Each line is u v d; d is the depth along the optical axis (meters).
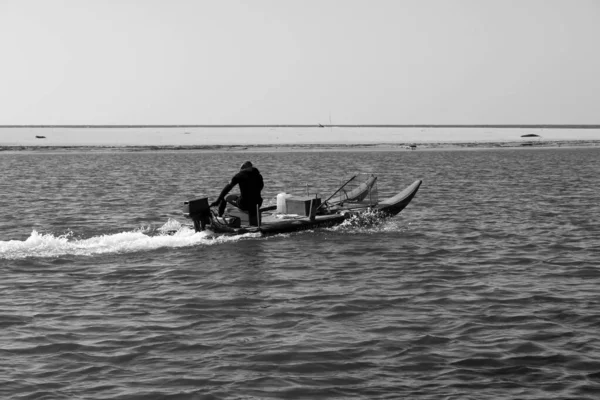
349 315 12.70
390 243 19.88
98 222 24.12
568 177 44.88
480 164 60.38
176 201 30.75
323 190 36.84
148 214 26.22
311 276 15.88
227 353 10.71
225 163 62.50
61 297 14.02
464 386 9.47
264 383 9.58
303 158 71.19
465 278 15.62
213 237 19.78
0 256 17.48
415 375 9.85
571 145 104.88
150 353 10.73
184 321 12.38
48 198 31.67
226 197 20.83
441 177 45.47
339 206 24.03
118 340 11.32
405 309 13.08
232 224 20.58
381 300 13.73
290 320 12.41
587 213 26.23
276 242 19.80
